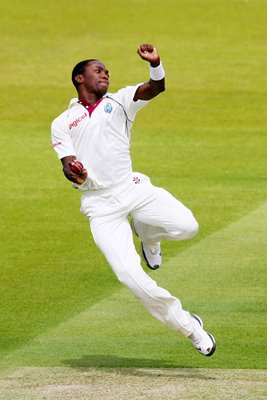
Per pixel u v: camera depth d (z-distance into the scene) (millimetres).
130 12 114125
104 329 35469
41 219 51719
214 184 58750
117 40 103375
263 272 42125
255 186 58188
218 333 35000
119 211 30094
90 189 30219
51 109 80250
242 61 95812
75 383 29281
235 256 44500
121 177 30094
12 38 103625
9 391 28562
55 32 106250
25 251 46000
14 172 62125
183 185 58594
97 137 29875
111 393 28094
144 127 74562
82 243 47250
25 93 84688
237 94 84688
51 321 36438
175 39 103875
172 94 84188
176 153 67062
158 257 32281
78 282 41156
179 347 33562
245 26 108938
